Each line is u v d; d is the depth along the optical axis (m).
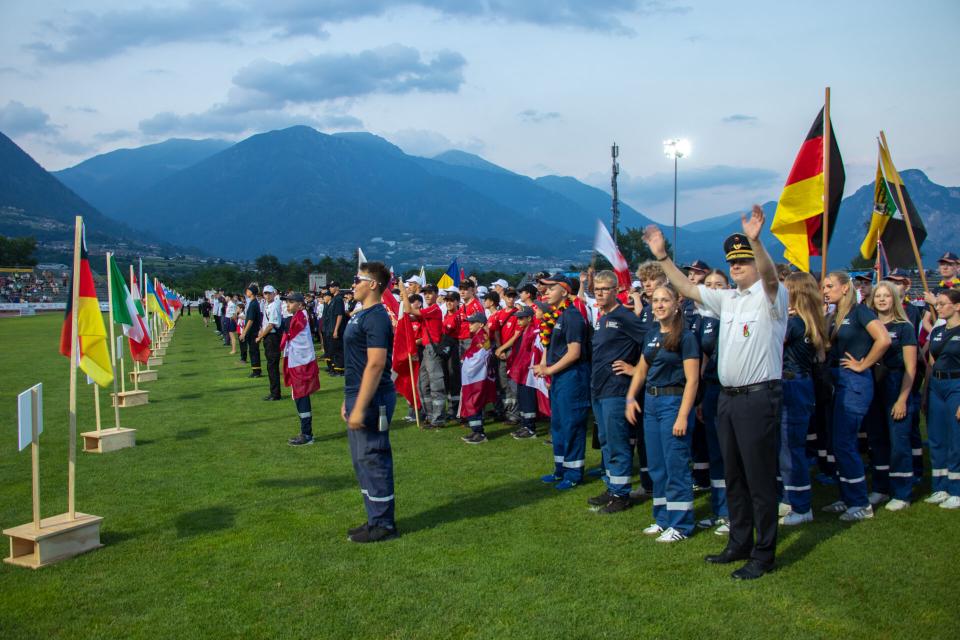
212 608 4.43
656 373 5.58
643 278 6.16
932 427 6.34
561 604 4.38
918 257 8.04
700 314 6.05
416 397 9.97
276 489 7.17
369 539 5.57
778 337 4.73
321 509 6.47
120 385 15.59
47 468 8.12
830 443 6.89
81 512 6.44
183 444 9.38
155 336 22.14
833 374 6.12
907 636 3.92
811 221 7.28
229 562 5.19
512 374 9.52
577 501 6.62
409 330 10.12
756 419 4.71
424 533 5.75
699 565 4.98
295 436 9.82
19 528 5.36
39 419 5.29
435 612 4.31
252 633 4.10
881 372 6.27
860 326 5.91
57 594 4.68
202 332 36.22
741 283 4.81
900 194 8.38
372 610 4.36
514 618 4.21
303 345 9.28
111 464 8.28
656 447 5.65
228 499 6.82
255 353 17.09
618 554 5.22
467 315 11.03
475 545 5.46
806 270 7.29
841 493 5.96
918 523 5.73
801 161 7.34
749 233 4.40
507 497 6.78
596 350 6.34
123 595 4.65
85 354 6.42
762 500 4.76
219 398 13.59
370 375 5.49
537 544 5.46
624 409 6.20
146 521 6.18
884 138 8.46
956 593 4.43
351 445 5.71
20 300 82.19
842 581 4.63
